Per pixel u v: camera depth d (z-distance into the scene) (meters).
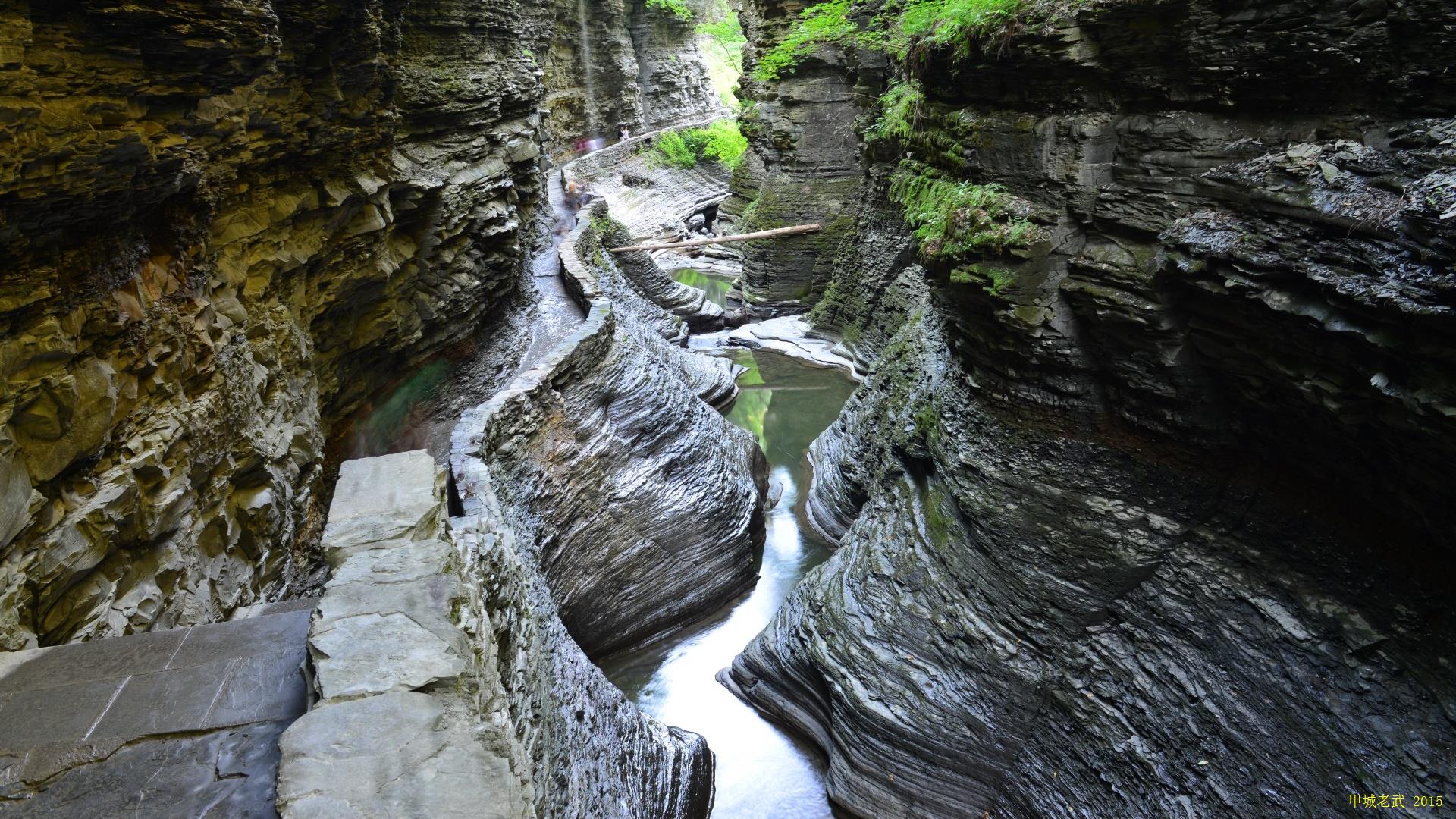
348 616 5.92
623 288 29.30
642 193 51.28
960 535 12.38
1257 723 8.77
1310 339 7.86
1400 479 7.83
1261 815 8.48
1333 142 8.05
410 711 5.07
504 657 8.76
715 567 17.23
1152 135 9.59
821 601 13.84
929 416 14.20
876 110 28.00
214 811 5.01
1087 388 10.86
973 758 11.12
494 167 20.30
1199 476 9.98
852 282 30.88
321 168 12.92
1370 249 7.25
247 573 9.71
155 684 6.02
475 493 11.36
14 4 6.04
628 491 16.41
